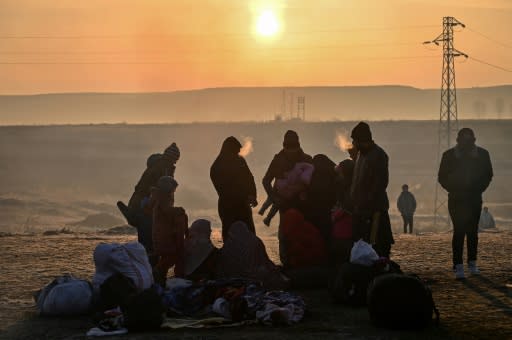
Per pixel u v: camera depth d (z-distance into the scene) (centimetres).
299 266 1525
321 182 1543
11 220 6562
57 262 1950
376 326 1186
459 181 1608
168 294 1281
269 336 1127
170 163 1605
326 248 1532
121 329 1177
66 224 6241
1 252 2159
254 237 1469
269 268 1457
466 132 1611
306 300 1400
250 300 1243
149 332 1166
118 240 2578
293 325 1202
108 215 6425
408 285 1173
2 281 1648
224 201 1586
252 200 1591
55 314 1295
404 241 2508
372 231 1476
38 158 12962
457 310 1308
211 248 1462
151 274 1342
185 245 1465
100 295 1300
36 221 6450
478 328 1177
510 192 9181
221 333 1151
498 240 2491
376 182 1474
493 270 1744
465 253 2119
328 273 1511
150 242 1573
